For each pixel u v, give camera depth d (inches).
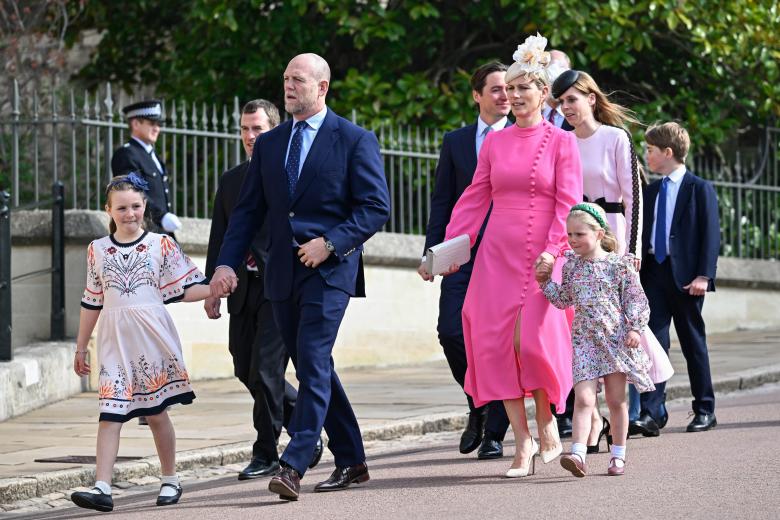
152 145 679.7
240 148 860.0
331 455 579.8
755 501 388.5
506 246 462.3
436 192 550.9
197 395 746.2
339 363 876.0
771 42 1050.1
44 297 791.7
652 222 589.0
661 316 584.4
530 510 391.2
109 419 446.6
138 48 1122.7
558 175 461.7
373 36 999.0
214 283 456.1
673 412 667.4
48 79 1031.6
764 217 1111.0
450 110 970.7
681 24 1044.5
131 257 457.1
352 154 453.4
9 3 1008.9
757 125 1117.7
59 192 783.7
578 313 461.7
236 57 1028.5
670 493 409.4
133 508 446.9
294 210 450.0
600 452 521.3
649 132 593.9
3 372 661.3
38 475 497.0
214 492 468.1
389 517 391.5
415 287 915.4
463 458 521.3
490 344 461.1
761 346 944.9
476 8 1023.0
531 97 463.5
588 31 995.9
